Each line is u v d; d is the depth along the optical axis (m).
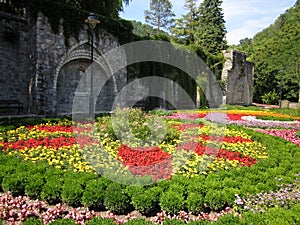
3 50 12.97
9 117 9.99
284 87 37.47
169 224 3.01
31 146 6.04
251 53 52.91
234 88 27.84
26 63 13.71
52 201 3.71
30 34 13.10
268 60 40.00
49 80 12.98
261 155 6.47
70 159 5.18
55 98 13.23
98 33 15.45
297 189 4.20
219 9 35.28
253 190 3.88
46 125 8.55
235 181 4.21
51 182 3.87
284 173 4.95
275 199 3.71
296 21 45.22
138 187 3.79
